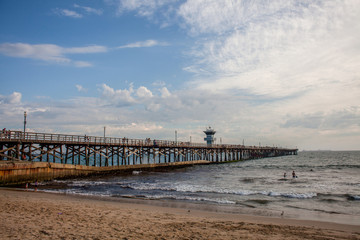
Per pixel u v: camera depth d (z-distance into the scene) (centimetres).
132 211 1230
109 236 756
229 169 4894
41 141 2898
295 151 16575
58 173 2842
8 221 852
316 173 4084
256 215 1339
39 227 801
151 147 4747
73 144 3262
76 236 733
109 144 3750
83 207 1254
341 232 997
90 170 3259
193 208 1485
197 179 3191
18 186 2352
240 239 816
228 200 1773
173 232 854
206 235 840
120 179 3155
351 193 2077
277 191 2197
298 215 1368
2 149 2769
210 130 7800
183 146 5591
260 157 10762
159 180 3067
